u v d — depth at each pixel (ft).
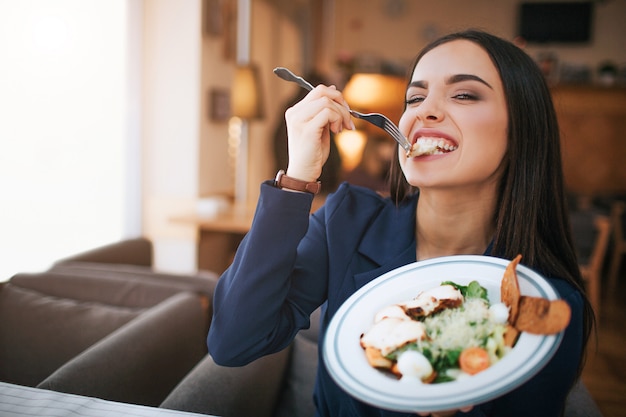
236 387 3.76
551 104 2.49
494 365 1.76
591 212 13.84
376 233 2.77
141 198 10.79
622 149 17.75
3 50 7.39
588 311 2.56
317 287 2.78
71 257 6.80
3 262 7.54
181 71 10.84
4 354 4.86
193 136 10.93
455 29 2.70
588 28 19.22
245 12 13.88
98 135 9.65
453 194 2.44
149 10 10.81
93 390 3.43
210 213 10.69
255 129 15.28
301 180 2.41
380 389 1.74
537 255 2.47
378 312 2.09
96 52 9.46
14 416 2.37
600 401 7.91
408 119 2.40
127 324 4.74
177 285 5.54
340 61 16.26
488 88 2.31
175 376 4.29
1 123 7.43
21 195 7.84
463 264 2.21
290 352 5.07
